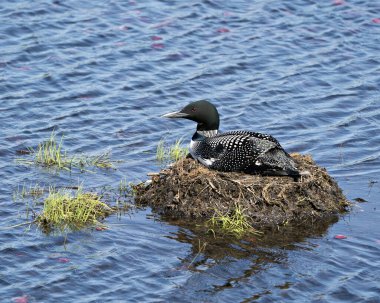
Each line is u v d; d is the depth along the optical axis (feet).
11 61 65.51
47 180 49.98
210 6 76.38
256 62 68.18
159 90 63.26
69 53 67.21
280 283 39.99
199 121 48.80
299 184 46.21
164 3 76.43
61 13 73.05
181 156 53.98
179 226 45.01
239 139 46.93
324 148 56.75
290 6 77.46
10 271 39.91
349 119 60.95
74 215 45.09
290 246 43.39
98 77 64.39
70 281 39.29
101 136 56.75
